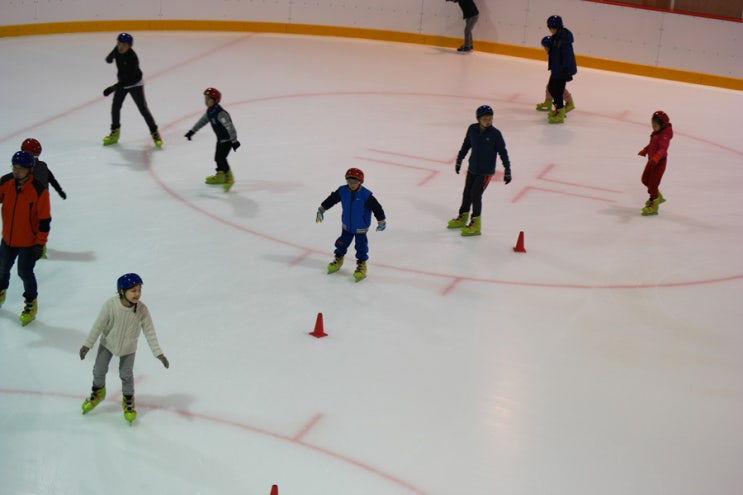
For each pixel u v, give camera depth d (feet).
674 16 68.23
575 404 28.73
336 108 58.85
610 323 33.88
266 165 48.52
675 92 66.80
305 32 75.97
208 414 27.14
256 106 58.23
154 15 73.05
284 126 54.85
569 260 39.04
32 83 59.06
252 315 33.06
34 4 67.87
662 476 25.57
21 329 31.32
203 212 42.09
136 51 68.08
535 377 30.09
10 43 66.64
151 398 27.76
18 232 30.55
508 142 54.34
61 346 30.40
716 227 43.37
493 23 73.51
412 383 29.35
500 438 26.84
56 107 55.26
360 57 71.20
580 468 25.72
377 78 65.98
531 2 71.77
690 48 68.54
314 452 25.70
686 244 41.29
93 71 62.49
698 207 45.80
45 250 37.29
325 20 75.92
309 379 29.25
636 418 28.17
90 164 47.21
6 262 31.42
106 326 25.68
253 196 44.29
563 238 41.32
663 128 43.14
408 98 61.87
